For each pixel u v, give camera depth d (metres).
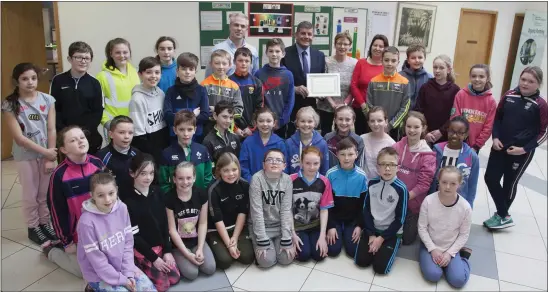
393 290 2.05
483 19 6.09
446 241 2.21
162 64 2.88
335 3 4.57
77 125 2.33
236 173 2.26
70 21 3.39
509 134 2.60
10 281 2.07
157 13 3.68
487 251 2.46
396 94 2.97
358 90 3.24
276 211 2.32
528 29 6.23
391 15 5.08
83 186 2.12
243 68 2.79
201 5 3.86
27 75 2.23
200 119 2.54
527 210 3.08
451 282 2.09
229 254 2.23
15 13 3.85
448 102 2.90
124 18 3.56
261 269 2.24
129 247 1.98
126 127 2.16
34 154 2.38
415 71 3.17
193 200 2.19
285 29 4.33
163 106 2.56
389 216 2.28
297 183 2.35
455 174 2.10
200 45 3.95
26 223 2.49
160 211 2.12
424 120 2.45
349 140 2.38
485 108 2.69
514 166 2.63
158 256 2.07
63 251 2.24
